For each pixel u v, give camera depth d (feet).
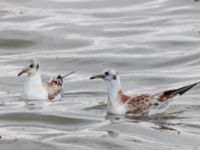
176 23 131.44
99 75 82.48
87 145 69.21
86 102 88.48
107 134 73.36
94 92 94.48
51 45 121.29
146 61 110.93
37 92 89.81
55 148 68.08
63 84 99.30
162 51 115.85
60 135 73.15
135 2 146.00
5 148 68.59
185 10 139.23
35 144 69.31
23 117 80.64
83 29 128.77
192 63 109.50
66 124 78.48
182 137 72.90
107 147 68.90
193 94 91.66
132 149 68.44
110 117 81.05
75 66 109.40
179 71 105.50
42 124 78.59
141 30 127.95
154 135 73.41
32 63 89.97
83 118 80.18
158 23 131.85
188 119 79.87
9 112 81.71
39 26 130.11
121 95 82.74
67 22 132.67
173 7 141.38
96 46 119.55
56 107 85.56
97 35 125.80
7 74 103.91
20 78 101.55
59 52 117.29
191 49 116.06
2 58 114.52
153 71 106.11
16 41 122.93
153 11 139.64
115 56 113.29
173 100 84.58
